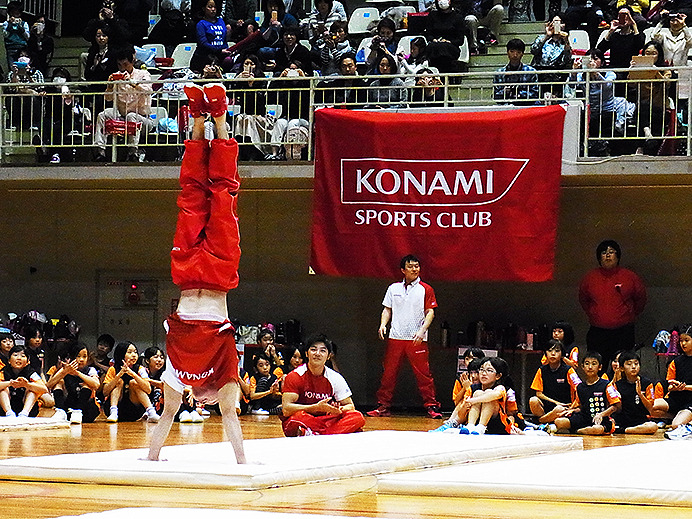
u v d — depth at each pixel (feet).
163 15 57.00
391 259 43.06
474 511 15.67
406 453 23.03
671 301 45.70
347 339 48.85
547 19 57.00
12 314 48.44
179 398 20.85
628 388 36.42
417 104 47.73
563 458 22.53
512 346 44.80
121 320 50.67
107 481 18.89
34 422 34.60
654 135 43.68
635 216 45.93
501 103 47.85
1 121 47.47
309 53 49.93
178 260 20.34
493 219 42.22
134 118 46.80
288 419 31.12
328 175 43.47
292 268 49.32
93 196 50.65
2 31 55.88
